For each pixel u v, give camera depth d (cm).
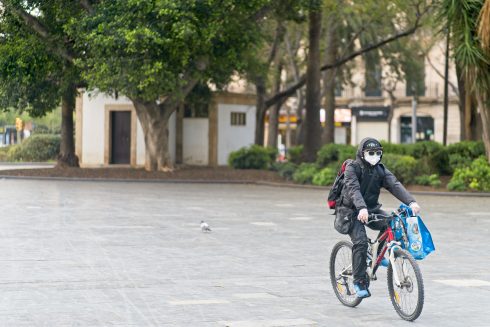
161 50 6688
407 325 1734
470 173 6347
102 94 9794
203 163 10006
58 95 7981
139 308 1870
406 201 1812
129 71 6619
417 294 1736
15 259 2625
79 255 2736
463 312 1878
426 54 11238
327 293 2116
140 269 2467
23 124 12356
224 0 6606
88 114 9894
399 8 8356
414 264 1742
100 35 6494
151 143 8019
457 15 6156
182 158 10144
